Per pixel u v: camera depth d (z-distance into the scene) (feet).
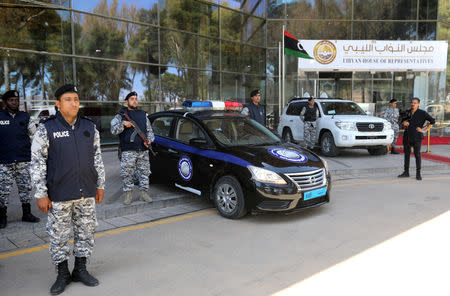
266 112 63.26
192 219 17.62
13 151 15.46
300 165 17.57
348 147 35.29
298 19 62.08
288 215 18.04
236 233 15.60
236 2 57.11
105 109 42.37
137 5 44.62
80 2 39.68
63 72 38.93
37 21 36.73
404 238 14.71
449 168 31.37
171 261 12.87
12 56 35.29
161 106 47.85
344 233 15.42
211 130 19.69
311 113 37.06
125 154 18.35
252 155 17.65
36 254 13.62
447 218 17.16
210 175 18.42
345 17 62.18
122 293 10.73
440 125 59.62
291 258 13.00
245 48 59.41
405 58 52.60
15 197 20.57
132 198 19.80
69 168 10.48
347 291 10.64
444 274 11.59
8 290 11.01
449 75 63.93
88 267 12.48
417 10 62.18
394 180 26.35
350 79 63.21
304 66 52.34
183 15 49.83
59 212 10.73
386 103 64.08
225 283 11.24
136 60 44.96
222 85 56.03
